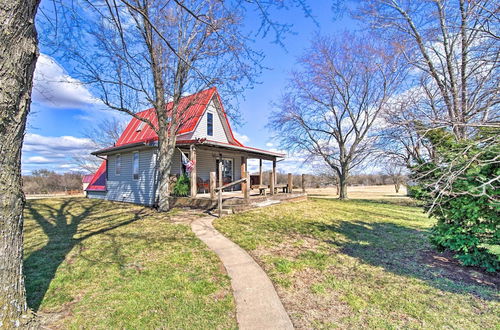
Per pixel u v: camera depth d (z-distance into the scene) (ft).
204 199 31.73
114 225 24.11
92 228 23.09
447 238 14.06
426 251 16.85
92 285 11.53
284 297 10.62
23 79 7.15
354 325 8.61
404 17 24.43
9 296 7.07
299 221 26.14
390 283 11.88
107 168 49.62
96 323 8.68
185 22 30.14
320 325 8.64
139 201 40.65
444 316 9.07
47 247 17.31
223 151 39.55
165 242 18.15
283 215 29.12
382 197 63.93
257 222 24.91
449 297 10.48
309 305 9.98
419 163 15.44
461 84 18.89
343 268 13.75
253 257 15.34
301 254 16.02
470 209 12.92
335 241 19.15
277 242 18.53
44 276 12.53
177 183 35.53
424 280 12.17
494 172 11.68
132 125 56.80
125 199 43.96
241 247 17.24
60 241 18.78
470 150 11.94
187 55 31.01
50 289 11.17
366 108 52.90
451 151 12.87
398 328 8.39
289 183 43.83
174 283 11.75
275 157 47.26
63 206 38.09
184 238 19.19
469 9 16.79
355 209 37.70
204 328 8.47
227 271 13.25
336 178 74.74
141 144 36.04
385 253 16.40
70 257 15.29
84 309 9.55
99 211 33.06
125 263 14.23
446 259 15.24
